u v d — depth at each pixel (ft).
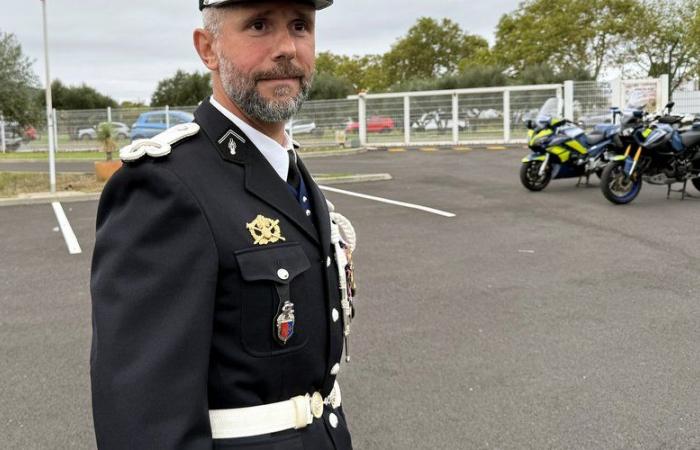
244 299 4.03
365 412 11.13
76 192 41.70
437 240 25.12
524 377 12.41
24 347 14.52
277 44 4.27
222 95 4.48
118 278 3.90
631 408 11.10
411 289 18.42
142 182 4.02
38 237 27.63
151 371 3.69
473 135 80.89
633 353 13.48
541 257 22.03
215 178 4.16
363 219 30.19
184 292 3.85
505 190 38.78
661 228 26.22
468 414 11.02
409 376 12.53
